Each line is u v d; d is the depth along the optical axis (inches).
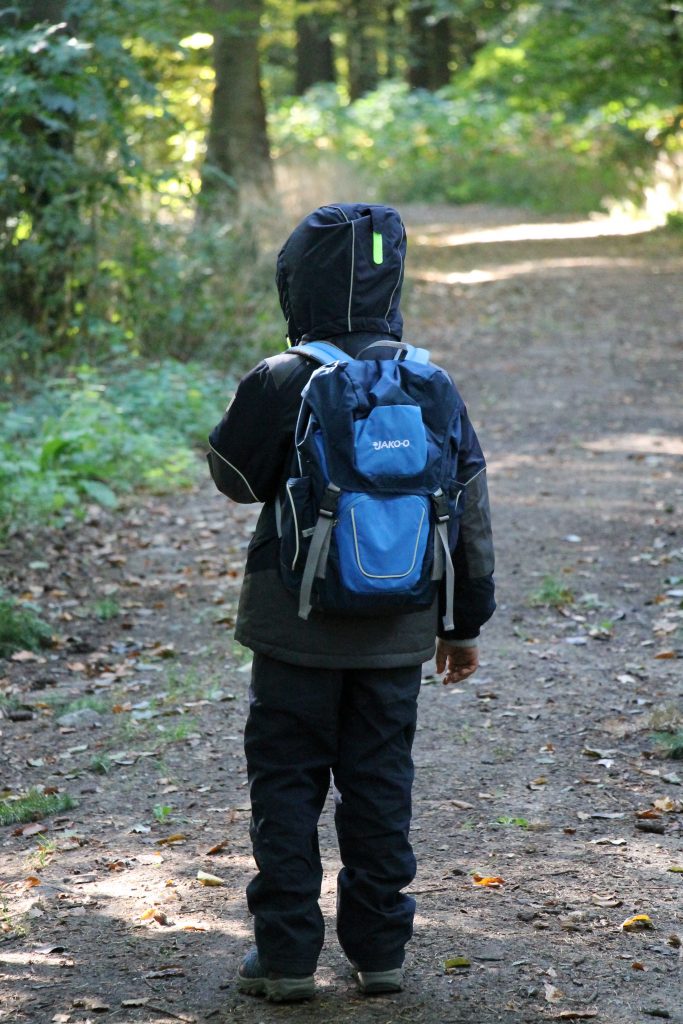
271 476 130.7
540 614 284.5
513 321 709.3
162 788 206.1
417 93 1675.7
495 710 231.3
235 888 167.5
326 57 1923.0
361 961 134.8
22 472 381.1
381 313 133.9
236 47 879.1
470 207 1327.5
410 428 124.7
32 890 169.2
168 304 539.2
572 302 757.3
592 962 142.4
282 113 1615.4
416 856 173.2
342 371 126.1
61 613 300.8
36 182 485.4
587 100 1325.0
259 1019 132.5
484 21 1440.7
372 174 1379.2
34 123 491.2
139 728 232.8
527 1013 132.0
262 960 133.6
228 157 887.7
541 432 469.1
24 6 467.5
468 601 134.6
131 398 462.6
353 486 123.1
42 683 260.2
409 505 124.0
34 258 479.5
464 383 566.6
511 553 331.3
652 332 660.7
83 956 149.8
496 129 1483.8
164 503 397.4
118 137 489.4
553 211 1273.4
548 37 1246.3
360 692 131.1
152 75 568.4
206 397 481.1
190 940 152.9
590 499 378.3
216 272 574.2
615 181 1264.8
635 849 172.7
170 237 546.3
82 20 486.0
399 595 123.5
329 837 182.9
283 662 129.0
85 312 516.4
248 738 133.1
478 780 200.2
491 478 409.7
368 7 1911.9
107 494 386.3
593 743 213.5
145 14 508.1
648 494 379.9
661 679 241.9
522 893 160.6
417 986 138.3
